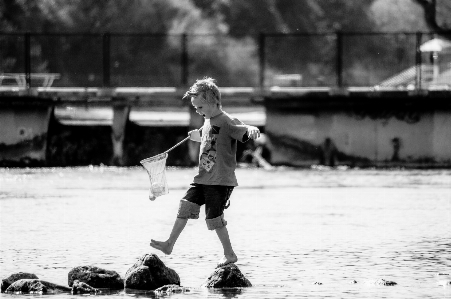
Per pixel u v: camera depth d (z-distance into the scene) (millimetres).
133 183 81562
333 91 105562
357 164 106000
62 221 52031
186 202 33344
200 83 33375
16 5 179750
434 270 35406
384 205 61625
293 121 106562
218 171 33062
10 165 105438
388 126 105938
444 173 94875
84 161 111438
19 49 176000
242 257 38781
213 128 33219
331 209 58969
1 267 36219
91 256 38969
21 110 105438
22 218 53500
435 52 127062
